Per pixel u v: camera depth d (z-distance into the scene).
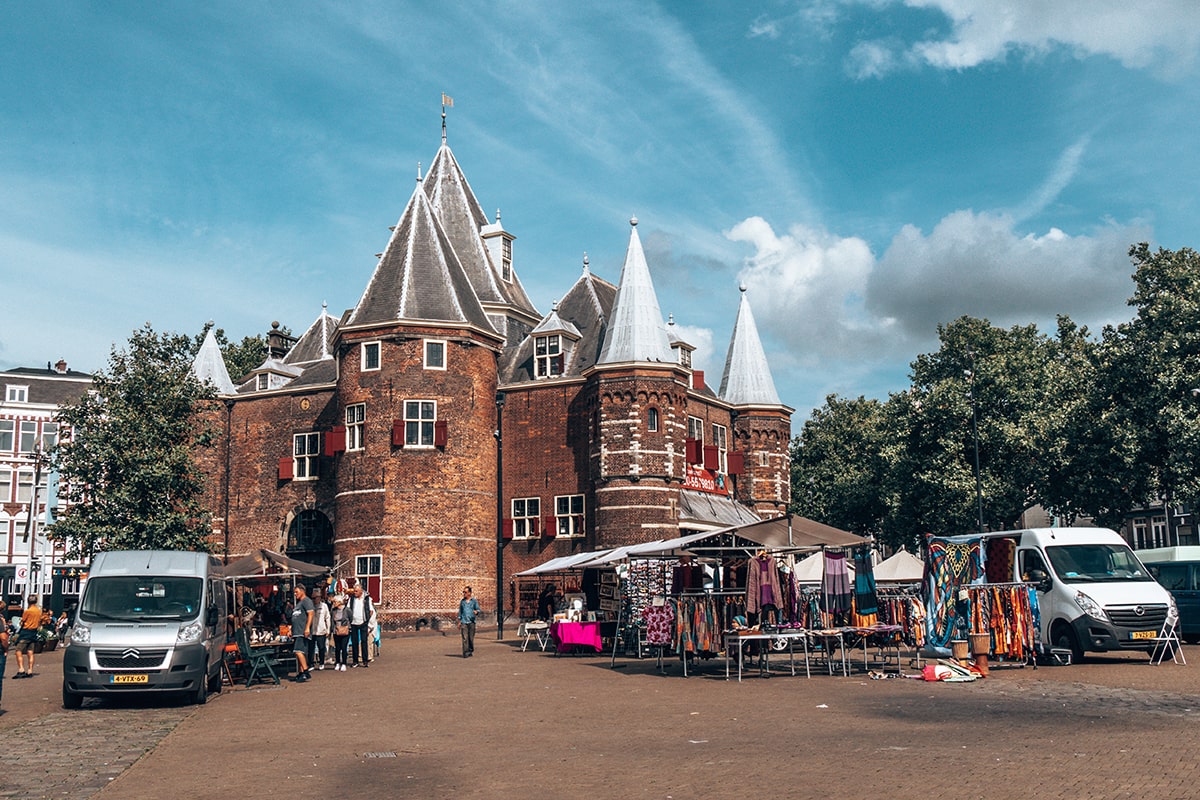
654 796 9.69
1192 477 42.25
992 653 22.53
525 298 57.78
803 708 15.82
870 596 22.58
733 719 14.83
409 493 43.75
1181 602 29.48
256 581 33.88
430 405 44.50
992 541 24.97
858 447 71.12
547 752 12.44
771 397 53.88
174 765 12.23
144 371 39.84
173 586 19.59
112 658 18.11
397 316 44.53
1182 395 42.47
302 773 11.49
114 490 38.22
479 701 18.23
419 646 34.78
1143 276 46.16
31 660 26.88
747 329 55.28
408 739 13.89
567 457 46.06
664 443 43.91
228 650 22.86
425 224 47.38
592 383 44.97
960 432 54.44
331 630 26.83
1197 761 10.57
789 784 9.98
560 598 43.09
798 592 23.73
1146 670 20.59
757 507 52.66
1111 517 47.19
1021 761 10.77
